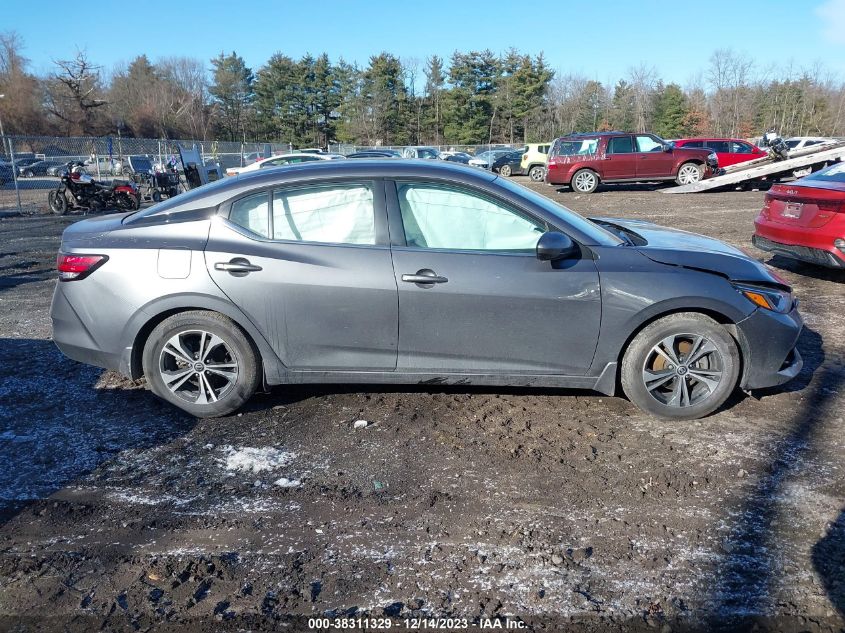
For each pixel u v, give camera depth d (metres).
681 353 3.82
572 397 4.22
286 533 2.80
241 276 3.71
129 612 2.35
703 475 3.24
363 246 3.74
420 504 3.01
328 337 3.76
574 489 3.12
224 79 66.31
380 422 3.86
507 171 35.12
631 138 19.38
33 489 3.16
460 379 3.84
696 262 3.75
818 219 6.72
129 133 55.19
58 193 16.52
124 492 3.13
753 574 2.52
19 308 6.76
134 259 3.75
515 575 2.53
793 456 3.42
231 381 3.86
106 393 4.33
